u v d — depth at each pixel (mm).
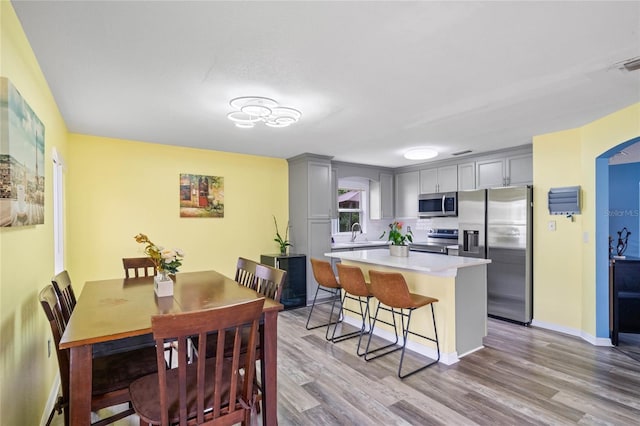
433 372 2781
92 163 3805
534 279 3969
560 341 3445
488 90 2486
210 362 1851
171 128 3482
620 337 3553
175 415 1362
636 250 4852
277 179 5293
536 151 3930
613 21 1613
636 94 2592
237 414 1465
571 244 3646
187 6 1488
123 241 3979
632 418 2125
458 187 5250
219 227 4707
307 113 3002
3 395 1420
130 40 1771
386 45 1836
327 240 5195
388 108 2879
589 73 2201
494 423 2086
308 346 3371
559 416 2150
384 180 6309
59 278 2139
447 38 1769
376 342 3482
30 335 1859
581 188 3543
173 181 4340
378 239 6562
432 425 2076
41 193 2033
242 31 1693
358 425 2086
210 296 2203
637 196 4852
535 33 1723
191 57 1961
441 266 2879
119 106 2775
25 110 1622
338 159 5453
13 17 1506
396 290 2762
